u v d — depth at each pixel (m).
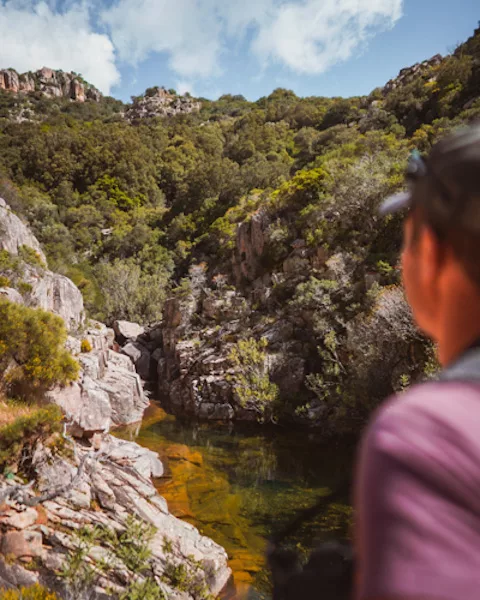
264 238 32.81
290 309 26.25
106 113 136.25
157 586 8.58
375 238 25.58
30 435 10.30
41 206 57.06
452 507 0.35
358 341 19.41
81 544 9.23
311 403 22.66
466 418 0.39
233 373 25.33
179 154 82.88
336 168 32.94
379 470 0.39
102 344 28.78
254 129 83.38
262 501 14.96
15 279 22.50
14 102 120.12
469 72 47.16
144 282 45.28
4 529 8.66
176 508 14.72
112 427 23.34
